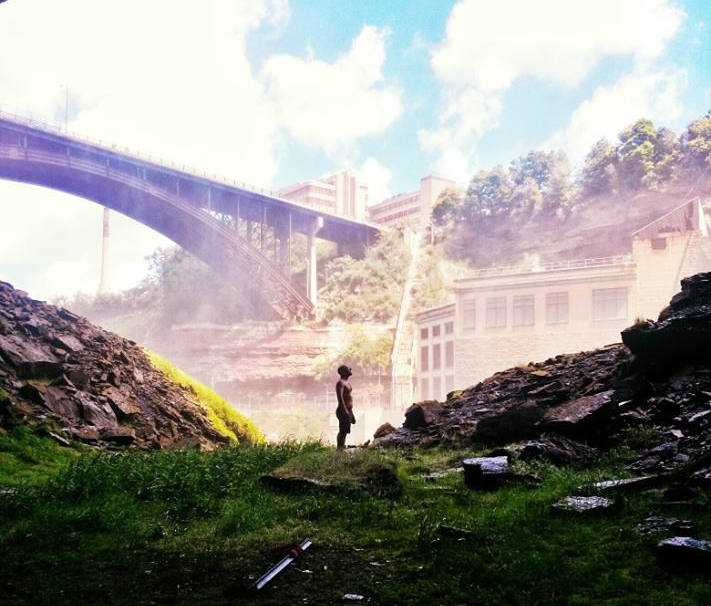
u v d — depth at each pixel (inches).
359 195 5728.3
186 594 191.9
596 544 213.2
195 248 3080.7
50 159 2258.9
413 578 199.5
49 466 434.6
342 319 4040.4
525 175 4889.3
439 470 396.8
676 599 172.1
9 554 223.5
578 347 2231.8
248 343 3774.6
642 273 2340.1
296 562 215.3
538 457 346.6
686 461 302.7
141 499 305.1
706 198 3592.5
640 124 4303.6
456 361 2413.9
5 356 639.8
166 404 760.3
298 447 449.4
